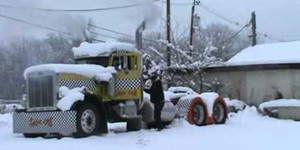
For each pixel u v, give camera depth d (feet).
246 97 96.94
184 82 98.94
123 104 55.72
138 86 57.00
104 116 53.06
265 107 83.61
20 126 52.70
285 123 68.39
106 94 54.34
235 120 74.13
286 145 43.57
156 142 45.96
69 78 51.31
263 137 49.75
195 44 125.29
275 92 93.66
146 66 64.39
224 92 99.30
